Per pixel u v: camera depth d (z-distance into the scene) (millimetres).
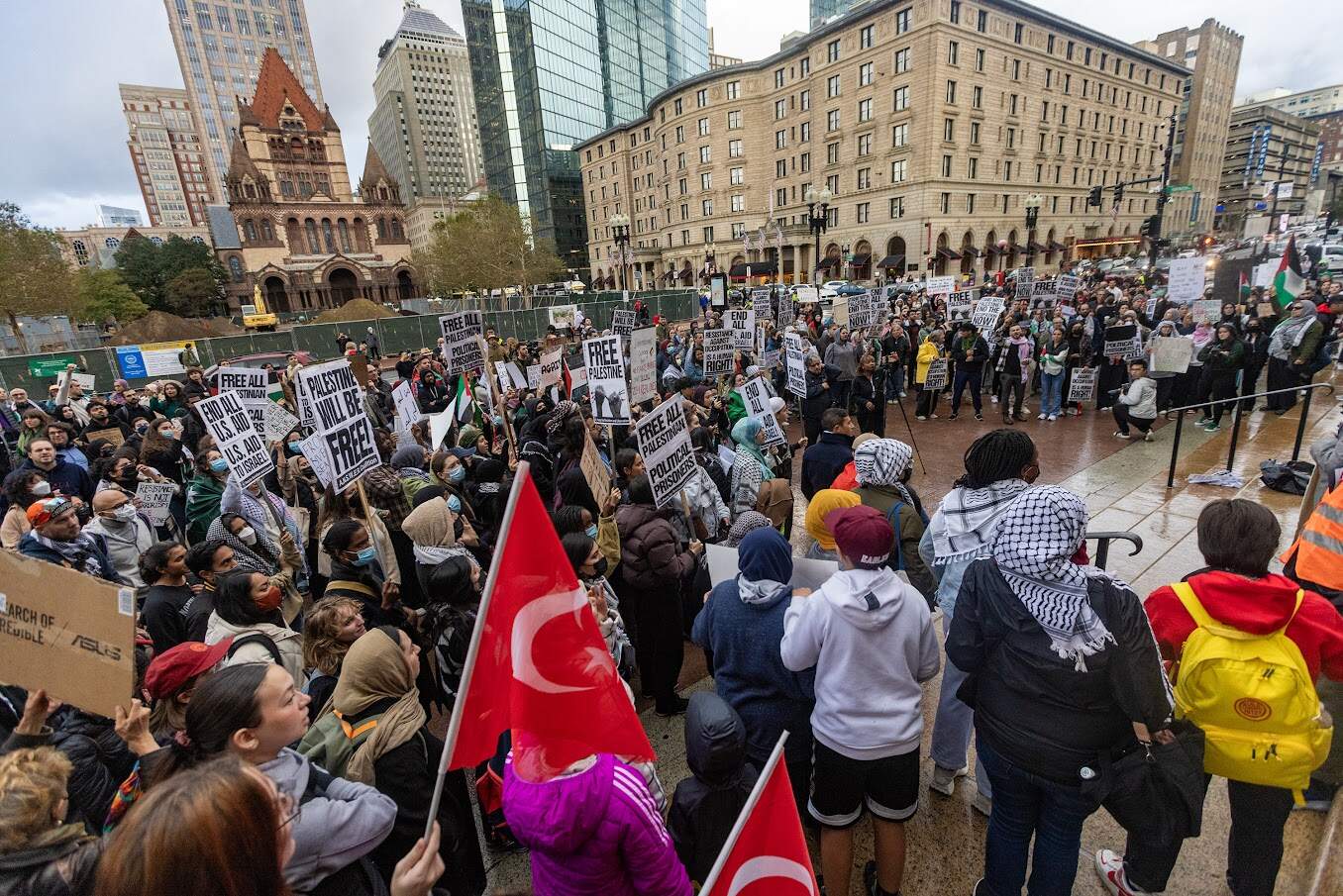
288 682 1692
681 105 62750
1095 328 11609
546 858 1538
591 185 82188
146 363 18469
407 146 158500
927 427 10523
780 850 1339
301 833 1567
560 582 1617
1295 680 1888
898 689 2205
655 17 100500
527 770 1539
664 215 70062
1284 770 1904
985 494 2469
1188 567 4930
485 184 109188
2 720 2270
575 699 1598
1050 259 59156
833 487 3906
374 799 1758
